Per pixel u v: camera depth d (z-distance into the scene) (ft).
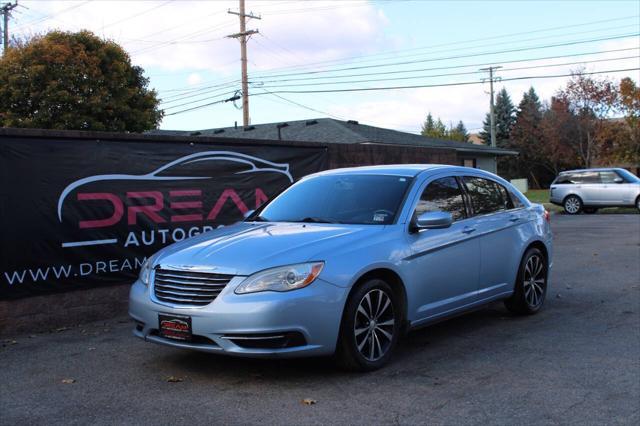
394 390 14.73
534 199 123.03
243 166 29.19
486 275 20.42
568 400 14.07
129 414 13.44
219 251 15.69
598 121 153.79
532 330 20.66
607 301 25.22
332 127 88.58
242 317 14.21
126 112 80.23
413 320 17.40
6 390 15.21
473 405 13.78
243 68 101.71
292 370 16.26
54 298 22.06
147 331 15.90
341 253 15.56
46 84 74.28
